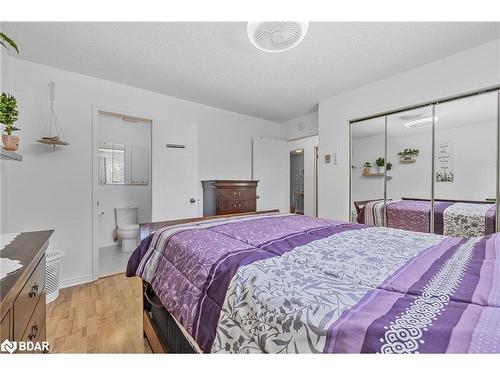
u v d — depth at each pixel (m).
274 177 4.35
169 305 1.04
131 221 4.14
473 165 2.22
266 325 0.63
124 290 2.46
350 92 3.00
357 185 3.07
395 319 0.53
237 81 2.76
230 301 0.77
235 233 1.33
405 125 2.64
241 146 4.04
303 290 0.69
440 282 0.73
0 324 0.72
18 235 1.38
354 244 1.15
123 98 2.87
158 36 1.92
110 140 4.02
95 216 2.70
